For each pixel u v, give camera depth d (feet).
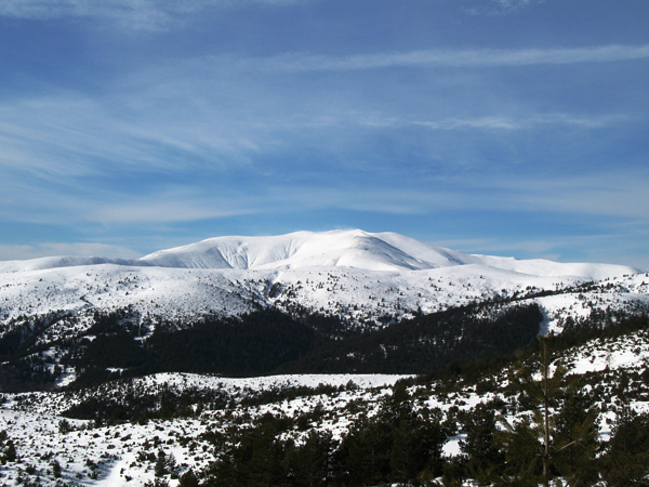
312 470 99.55
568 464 43.91
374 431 106.22
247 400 284.82
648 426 78.74
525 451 45.19
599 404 116.57
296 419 191.11
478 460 84.48
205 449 148.87
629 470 52.24
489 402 139.44
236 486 104.01
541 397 45.85
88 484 124.06
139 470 132.67
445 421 126.21
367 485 98.84
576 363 185.57
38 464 132.16
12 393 399.24
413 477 90.58
